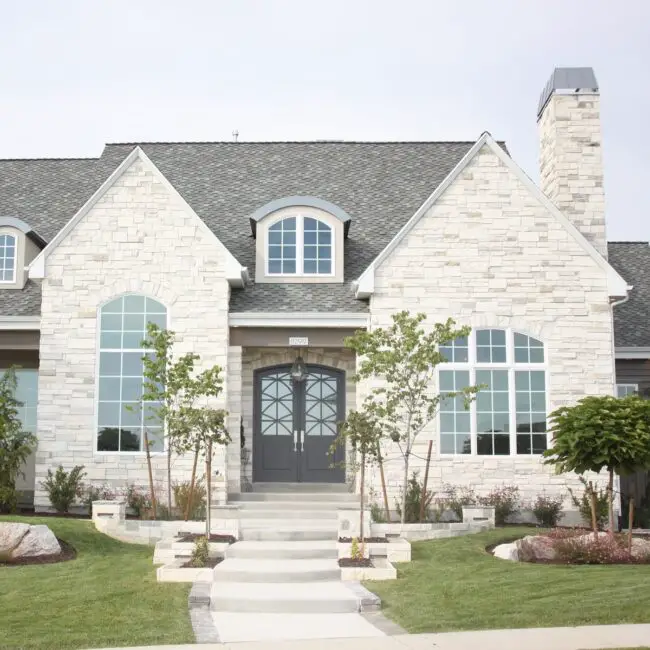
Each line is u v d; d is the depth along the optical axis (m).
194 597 12.89
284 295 22.00
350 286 22.28
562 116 23.94
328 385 23.16
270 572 14.52
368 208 24.98
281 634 11.31
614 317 24.59
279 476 22.84
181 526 17.67
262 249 22.58
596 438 16.12
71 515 20.16
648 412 16.38
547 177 24.69
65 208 25.80
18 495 19.88
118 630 11.34
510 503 20.33
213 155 27.38
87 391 20.86
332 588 13.85
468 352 21.12
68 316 21.08
